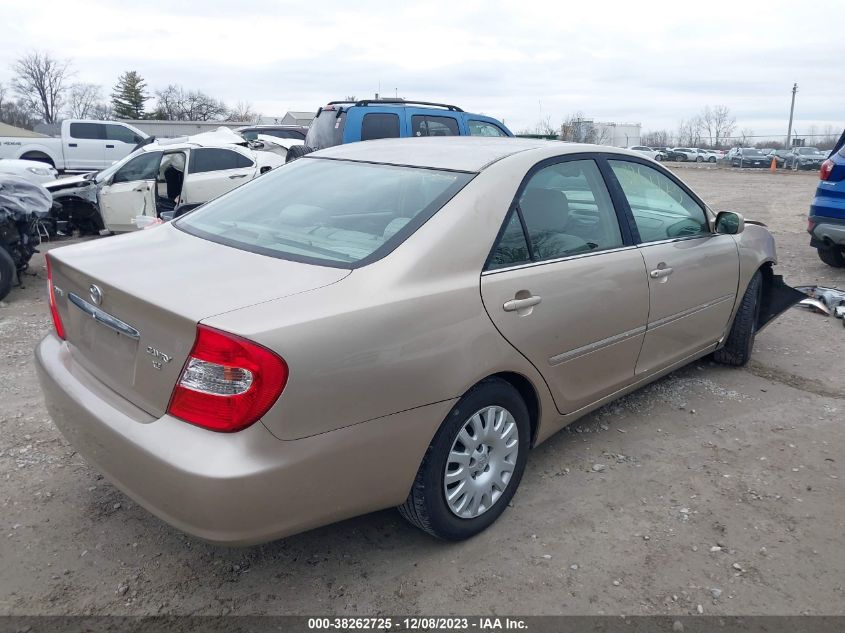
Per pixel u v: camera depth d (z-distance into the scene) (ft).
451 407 8.78
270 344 7.13
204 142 37.01
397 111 33.22
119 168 35.24
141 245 9.87
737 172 113.80
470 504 9.61
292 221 9.99
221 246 9.46
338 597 8.73
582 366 11.07
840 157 24.98
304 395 7.37
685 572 9.25
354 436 7.88
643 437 13.07
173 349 7.48
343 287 8.07
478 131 35.68
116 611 8.42
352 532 10.05
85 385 8.75
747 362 16.84
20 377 15.48
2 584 8.80
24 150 70.54
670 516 10.52
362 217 9.66
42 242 35.32
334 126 33.32
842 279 26.25
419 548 9.70
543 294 10.01
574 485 11.35
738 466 12.05
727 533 10.11
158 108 267.18
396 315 8.15
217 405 7.13
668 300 12.75
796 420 13.92
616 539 9.94
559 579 9.08
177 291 7.88
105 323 8.43
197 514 7.21
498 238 9.63
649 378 13.14
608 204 11.86
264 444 7.22
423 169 10.43
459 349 8.78
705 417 13.97
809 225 26.22
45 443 12.33
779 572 9.27
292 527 7.70
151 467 7.38
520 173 10.32
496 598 8.73
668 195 13.48
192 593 8.76
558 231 10.70
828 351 18.01
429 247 8.82
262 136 59.82
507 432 9.92
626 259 11.69
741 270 15.15
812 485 11.46
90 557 9.37
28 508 10.39
